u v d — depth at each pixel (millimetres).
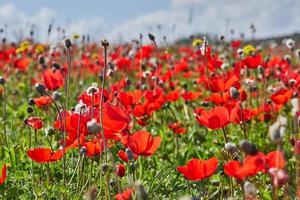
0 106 8344
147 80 8008
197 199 3291
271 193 3824
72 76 10039
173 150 5844
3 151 5141
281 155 2588
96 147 3518
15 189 4074
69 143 3490
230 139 5660
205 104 5711
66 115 3475
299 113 3955
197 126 6383
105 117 3008
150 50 7762
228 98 4844
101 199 3746
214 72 6480
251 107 6535
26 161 4770
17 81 10414
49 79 4934
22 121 6680
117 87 6246
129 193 2852
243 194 3227
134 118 5094
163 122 6613
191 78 9891
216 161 2934
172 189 4281
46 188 3783
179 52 12492
